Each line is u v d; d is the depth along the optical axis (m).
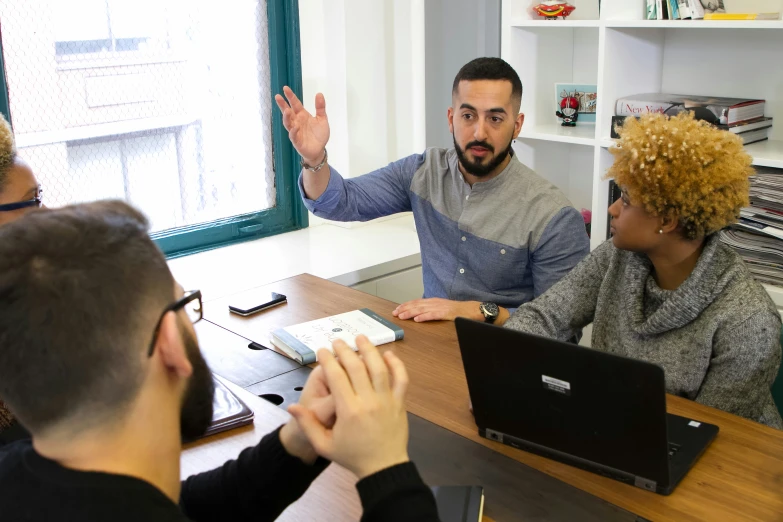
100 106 2.87
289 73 3.35
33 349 0.63
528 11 2.91
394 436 0.76
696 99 2.66
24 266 0.64
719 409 1.51
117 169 2.98
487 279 2.28
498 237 2.22
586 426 1.24
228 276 2.96
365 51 3.39
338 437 0.76
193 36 3.07
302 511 1.18
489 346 1.28
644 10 2.61
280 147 3.43
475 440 1.40
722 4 2.59
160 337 0.69
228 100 3.24
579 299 1.84
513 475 1.28
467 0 3.74
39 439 0.68
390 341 1.83
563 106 3.00
